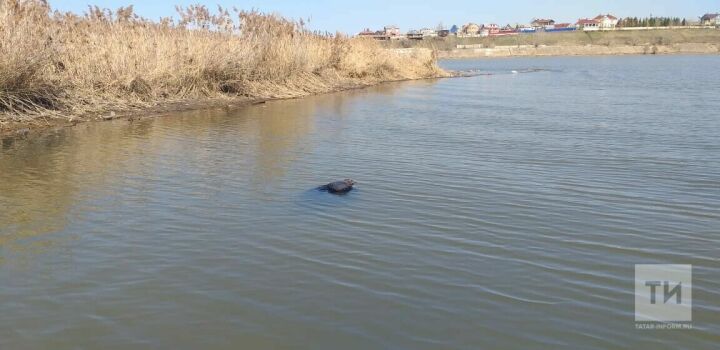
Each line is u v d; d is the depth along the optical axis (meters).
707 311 4.57
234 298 4.70
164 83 18.62
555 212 7.05
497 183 8.45
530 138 12.60
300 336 4.14
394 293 4.81
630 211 7.11
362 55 33.25
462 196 7.72
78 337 4.10
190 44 19.83
